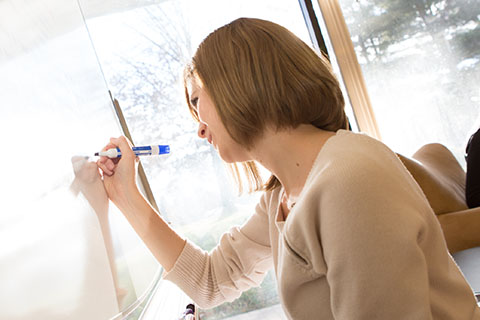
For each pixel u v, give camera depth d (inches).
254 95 25.9
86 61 38.5
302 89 25.8
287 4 75.2
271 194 34.5
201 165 67.0
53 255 19.7
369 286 20.6
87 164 29.4
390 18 81.6
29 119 21.2
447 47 82.7
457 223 54.4
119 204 34.2
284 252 25.2
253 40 26.2
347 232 20.7
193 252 37.6
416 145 83.7
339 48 79.1
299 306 26.0
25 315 15.9
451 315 24.1
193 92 31.5
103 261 26.9
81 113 31.7
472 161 58.3
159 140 65.6
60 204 22.1
